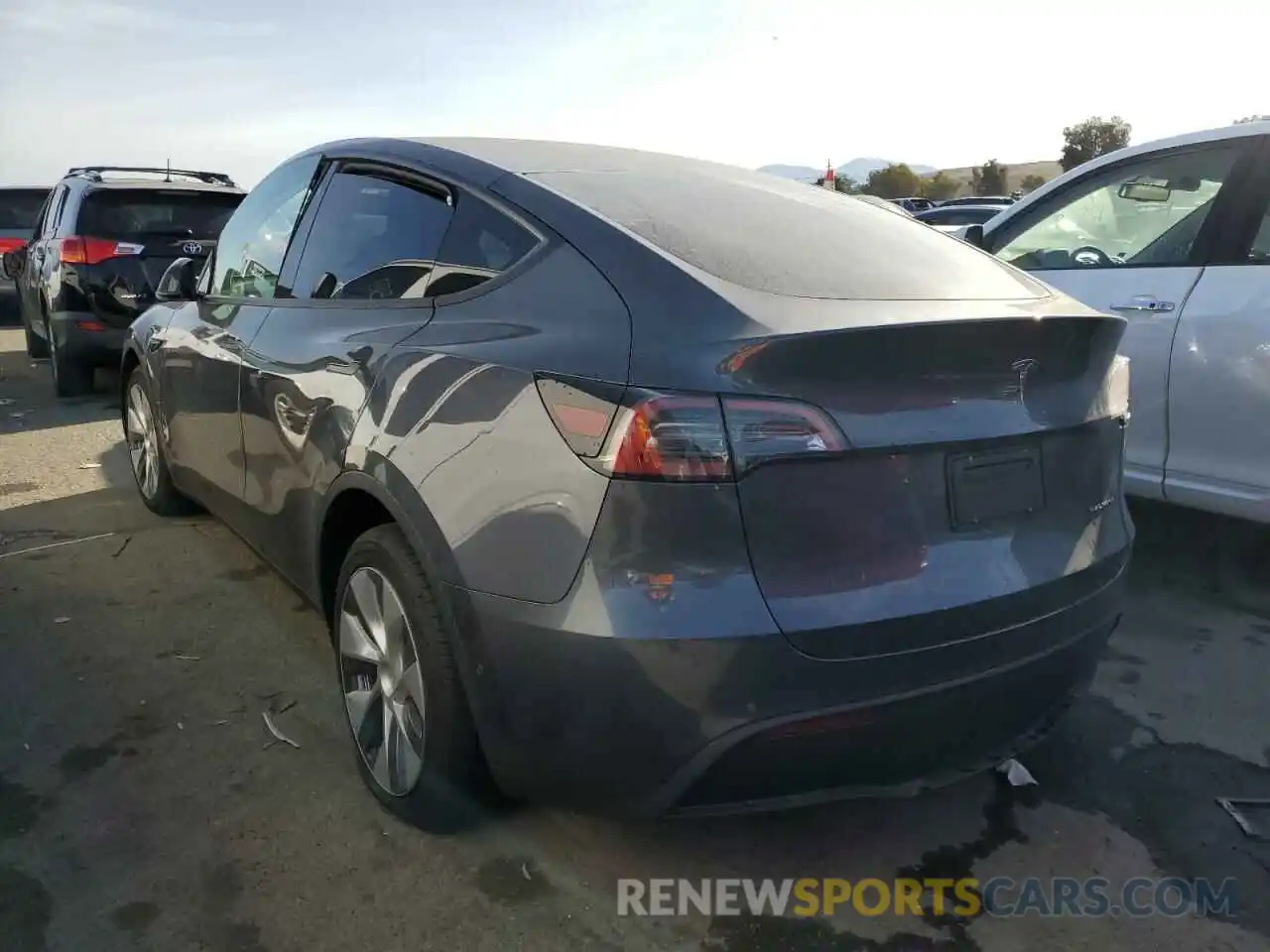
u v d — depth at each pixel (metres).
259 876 2.44
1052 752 3.06
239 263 3.93
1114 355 2.59
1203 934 2.34
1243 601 4.15
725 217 2.60
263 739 3.03
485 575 2.16
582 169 2.85
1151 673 3.55
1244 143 4.01
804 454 1.97
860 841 2.65
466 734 2.37
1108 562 2.50
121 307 7.72
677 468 1.93
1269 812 2.77
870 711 2.04
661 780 2.03
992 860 2.59
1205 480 3.98
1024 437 2.28
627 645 1.95
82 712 3.16
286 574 3.35
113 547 4.55
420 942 2.26
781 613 1.96
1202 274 4.00
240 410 3.46
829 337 1.97
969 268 2.68
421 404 2.41
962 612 2.12
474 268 2.60
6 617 3.82
